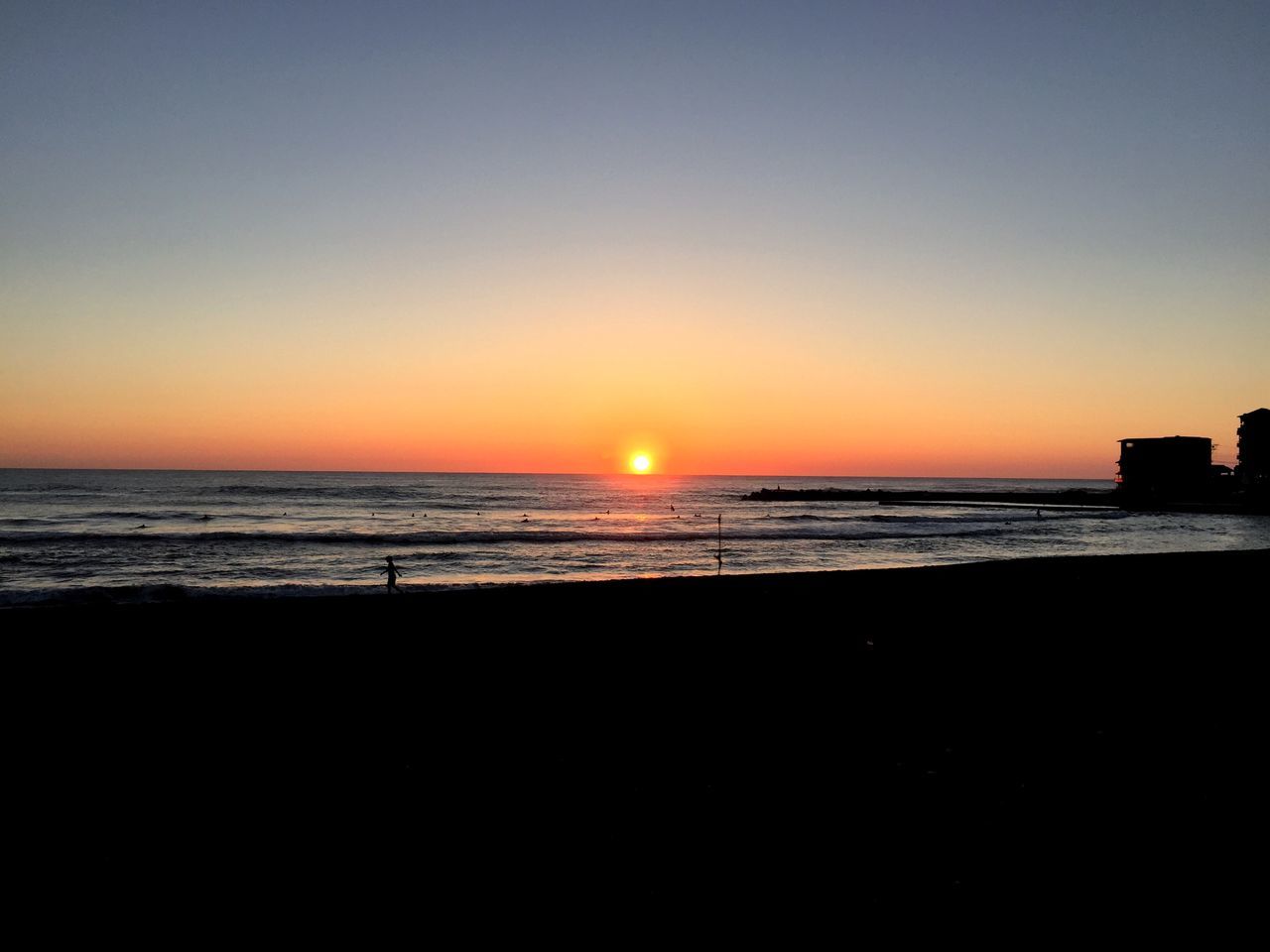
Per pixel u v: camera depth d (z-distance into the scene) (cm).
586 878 515
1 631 1237
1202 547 4838
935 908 480
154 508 6850
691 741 803
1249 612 1620
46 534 4291
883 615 1524
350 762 738
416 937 446
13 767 716
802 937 447
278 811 623
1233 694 997
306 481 14725
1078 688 1018
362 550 3881
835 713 902
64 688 959
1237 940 448
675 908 478
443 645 1219
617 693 980
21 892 494
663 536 4878
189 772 712
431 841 572
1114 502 9344
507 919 465
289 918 465
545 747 784
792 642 1283
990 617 1520
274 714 881
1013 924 463
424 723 856
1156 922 467
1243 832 594
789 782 690
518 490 12431
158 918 464
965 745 794
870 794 662
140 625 1302
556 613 1470
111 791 664
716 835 583
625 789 672
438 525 5716
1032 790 673
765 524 6316
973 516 7875
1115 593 1855
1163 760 752
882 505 9894
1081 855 554
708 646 1244
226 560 3397
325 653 1158
